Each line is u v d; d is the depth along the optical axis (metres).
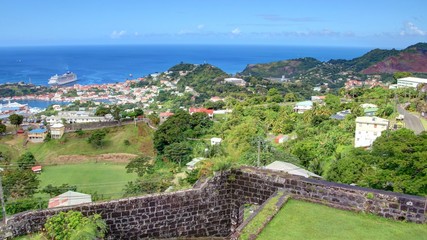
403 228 7.48
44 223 8.20
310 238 6.97
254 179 9.60
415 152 23.09
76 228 7.88
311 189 8.71
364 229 7.39
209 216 9.79
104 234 8.52
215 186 9.78
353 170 25.75
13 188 32.41
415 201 7.66
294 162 33.34
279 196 8.65
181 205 9.44
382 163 24.66
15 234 7.89
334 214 8.01
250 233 7.09
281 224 7.52
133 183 34.56
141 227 9.06
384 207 7.91
